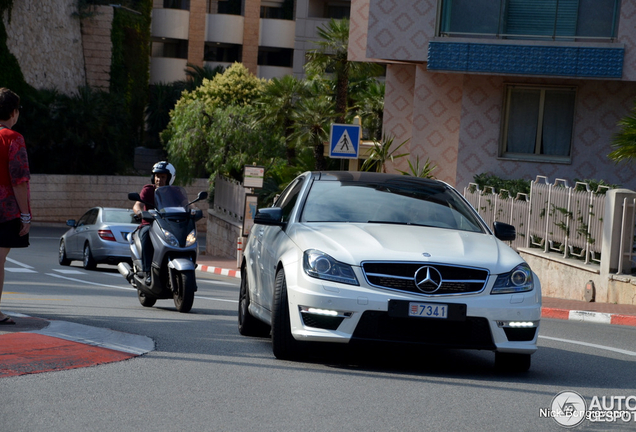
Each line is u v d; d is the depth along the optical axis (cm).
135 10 8906
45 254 4294
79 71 8338
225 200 5484
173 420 754
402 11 3456
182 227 1664
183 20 10188
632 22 3048
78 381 895
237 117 6412
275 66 10569
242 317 1361
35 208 7162
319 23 10425
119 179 7681
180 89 9894
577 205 2488
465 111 3422
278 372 1002
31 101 7069
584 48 3091
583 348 1387
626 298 2203
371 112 6431
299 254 1068
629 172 3238
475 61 3231
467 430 765
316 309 1016
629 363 1240
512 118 3384
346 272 1019
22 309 1490
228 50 10619
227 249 5128
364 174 1336
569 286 2477
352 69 5969
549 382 1037
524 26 3203
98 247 3225
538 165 3344
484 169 3412
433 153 3591
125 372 954
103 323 1334
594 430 793
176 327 1380
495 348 1022
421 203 1244
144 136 9862
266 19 10475
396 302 999
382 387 941
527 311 1031
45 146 7394
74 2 8200
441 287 1011
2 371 909
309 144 5722
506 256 1079
